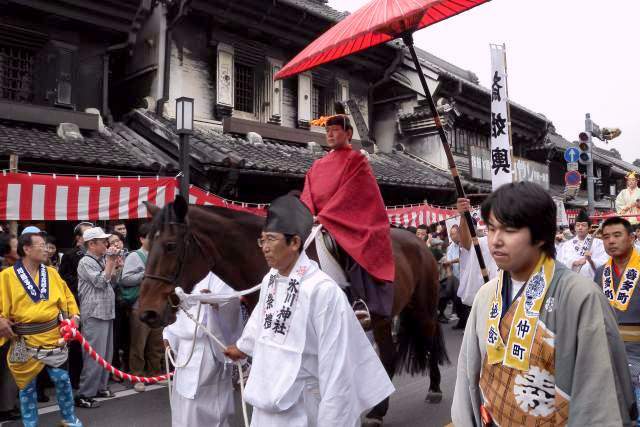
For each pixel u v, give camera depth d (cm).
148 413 560
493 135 589
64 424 481
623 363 168
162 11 1197
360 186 407
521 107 2030
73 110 1059
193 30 1239
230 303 390
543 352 176
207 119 1255
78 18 1029
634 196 719
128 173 979
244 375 416
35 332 455
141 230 678
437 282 588
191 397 360
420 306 561
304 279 255
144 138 1138
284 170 1088
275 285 267
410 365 574
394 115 1766
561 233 1208
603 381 162
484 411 197
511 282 195
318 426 239
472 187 1661
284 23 1302
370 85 1695
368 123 1691
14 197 668
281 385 246
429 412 552
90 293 595
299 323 249
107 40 1132
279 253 256
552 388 175
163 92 1180
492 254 187
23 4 955
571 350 170
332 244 395
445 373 720
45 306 462
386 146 1783
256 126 1284
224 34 1261
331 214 393
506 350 186
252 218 404
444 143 387
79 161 881
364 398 254
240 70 1338
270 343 256
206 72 1262
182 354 372
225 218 388
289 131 1359
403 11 332
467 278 566
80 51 1095
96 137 1050
